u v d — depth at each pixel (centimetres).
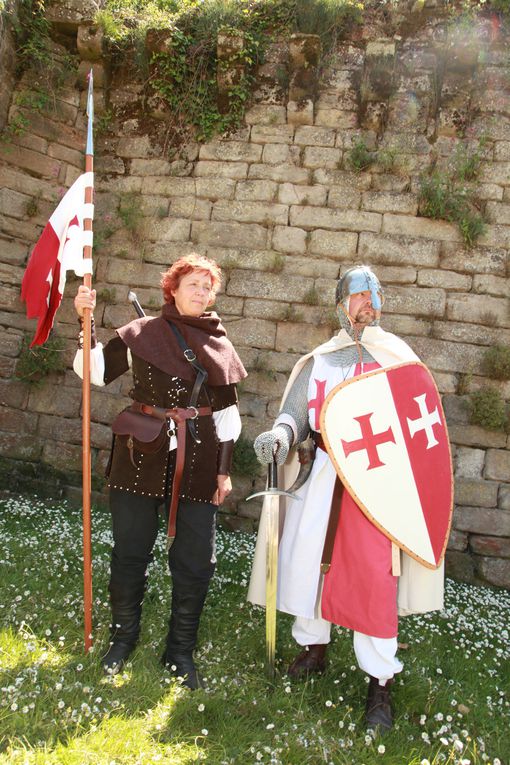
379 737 241
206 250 606
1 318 577
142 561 281
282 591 279
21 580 345
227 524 573
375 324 301
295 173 607
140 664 271
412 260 583
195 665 284
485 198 584
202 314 297
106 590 346
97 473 590
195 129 627
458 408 564
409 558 281
